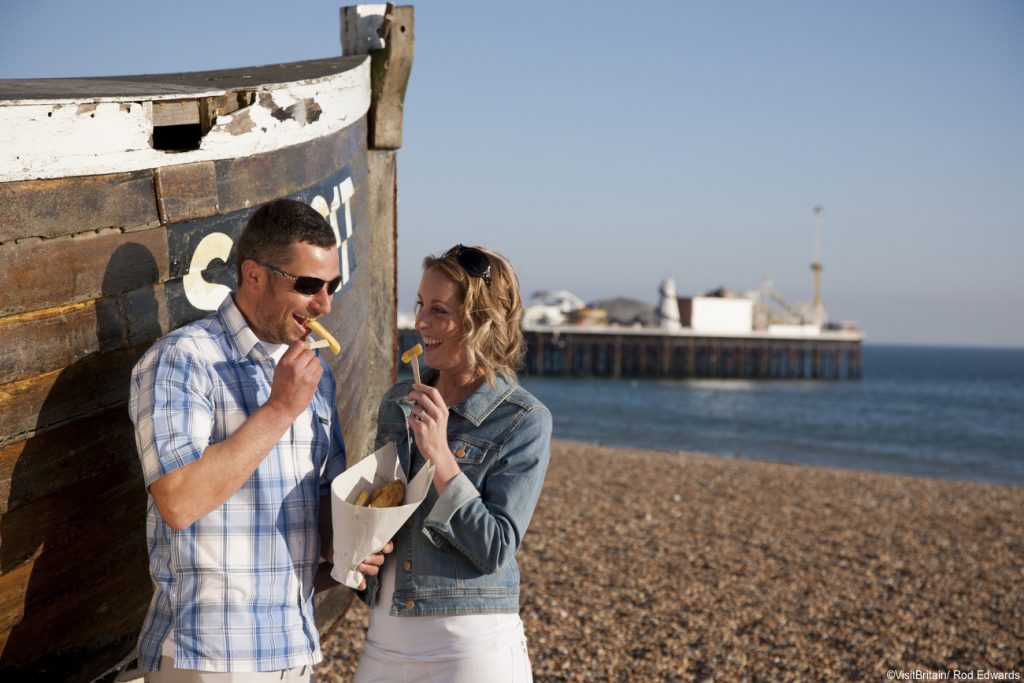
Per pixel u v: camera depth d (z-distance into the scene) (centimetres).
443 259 210
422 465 213
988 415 4606
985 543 1006
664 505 1128
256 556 192
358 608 602
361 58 364
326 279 201
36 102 198
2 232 194
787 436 3216
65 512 220
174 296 237
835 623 639
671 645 565
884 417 4312
